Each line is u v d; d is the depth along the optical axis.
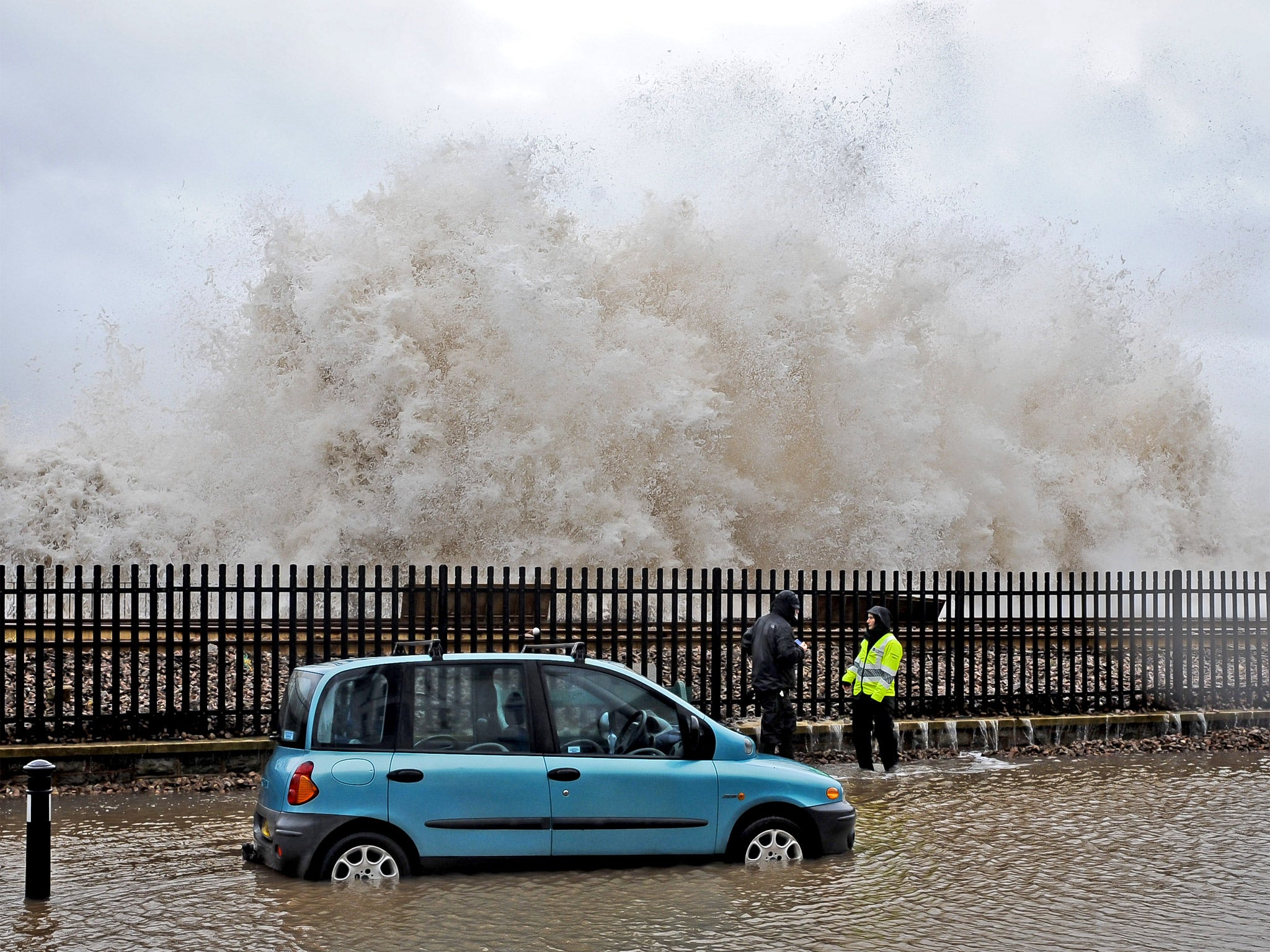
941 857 8.62
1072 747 13.91
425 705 7.78
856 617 14.09
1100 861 8.57
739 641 16.73
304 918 6.95
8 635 14.35
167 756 11.11
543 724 7.89
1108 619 15.16
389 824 7.56
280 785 7.57
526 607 19.98
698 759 8.12
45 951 6.43
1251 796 11.18
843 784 11.63
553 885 7.60
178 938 6.63
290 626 11.84
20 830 9.30
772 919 7.02
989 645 18.33
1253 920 7.12
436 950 6.43
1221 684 16.62
